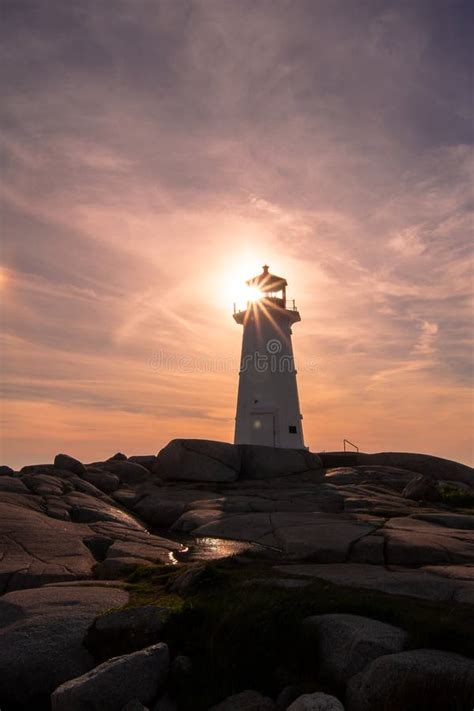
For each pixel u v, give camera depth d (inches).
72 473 930.1
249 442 1344.7
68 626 318.0
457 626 275.0
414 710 228.1
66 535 580.4
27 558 502.0
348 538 558.9
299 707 231.8
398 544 521.0
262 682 270.7
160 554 540.1
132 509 852.6
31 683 289.0
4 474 928.3
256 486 996.6
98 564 511.5
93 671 260.7
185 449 1067.9
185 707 260.2
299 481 1050.1
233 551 566.3
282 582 370.6
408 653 250.1
